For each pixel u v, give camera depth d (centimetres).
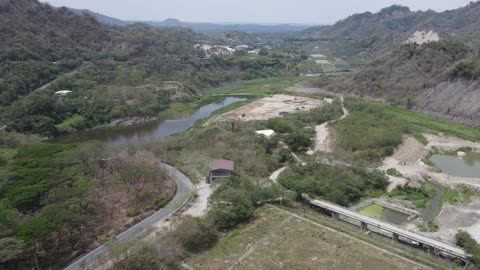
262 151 10169
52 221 5628
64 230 5822
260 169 9019
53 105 14612
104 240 6078
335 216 7269
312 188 7812
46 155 8481
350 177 8406
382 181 8544
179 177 8781
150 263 5228
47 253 5456
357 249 5912
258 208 7288
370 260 5622
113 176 8012
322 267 5478
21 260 5203
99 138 13738
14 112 13538
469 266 5475
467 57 15800
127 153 9406
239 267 5525
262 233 6412
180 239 5909
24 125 13262
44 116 13875
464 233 6138
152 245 5562
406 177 8975
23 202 6431
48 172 7469
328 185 7944
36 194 6631
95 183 7425
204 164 9288
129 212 6856
